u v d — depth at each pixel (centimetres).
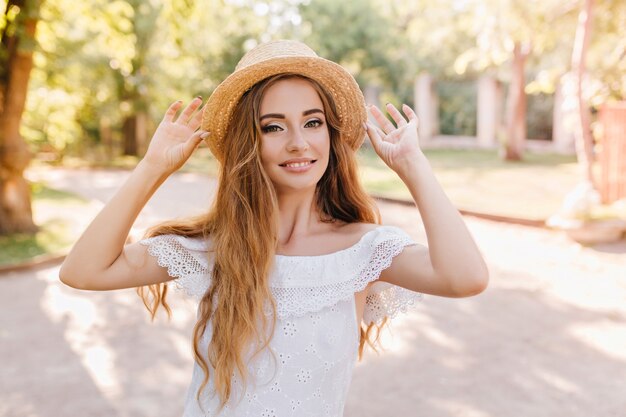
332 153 185
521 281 654
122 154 2566
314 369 156
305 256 166
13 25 849
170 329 531
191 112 169
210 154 193
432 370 432
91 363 461
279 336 156
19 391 414
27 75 918
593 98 1054
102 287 159
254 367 156
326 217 187
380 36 2423
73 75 1819
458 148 2367
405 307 177
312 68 165
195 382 169
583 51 871
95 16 1095
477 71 2288
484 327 517
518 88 1828
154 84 2231
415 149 158
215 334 158
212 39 2136
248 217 162
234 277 159
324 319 159
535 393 396
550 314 547
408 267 158
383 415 370
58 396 406
